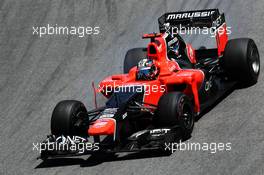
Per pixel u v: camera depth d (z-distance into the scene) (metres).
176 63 35.62
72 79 46.47
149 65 34.28
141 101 33.09
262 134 31.11
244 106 34.91
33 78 47.97
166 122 31.67
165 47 35.28
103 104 41.22
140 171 30.19
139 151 32.69
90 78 45.91
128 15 53.69
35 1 59.84
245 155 29.45
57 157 32.44
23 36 54.81
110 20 53.81
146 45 48.44
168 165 30.19
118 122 31.27
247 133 31.64
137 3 55.00
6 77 49.12
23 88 46.78
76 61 49.16
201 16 38.94
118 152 31.69
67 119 32.28
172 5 52.97
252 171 27.89
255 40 43.72
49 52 51.53
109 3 56.25
